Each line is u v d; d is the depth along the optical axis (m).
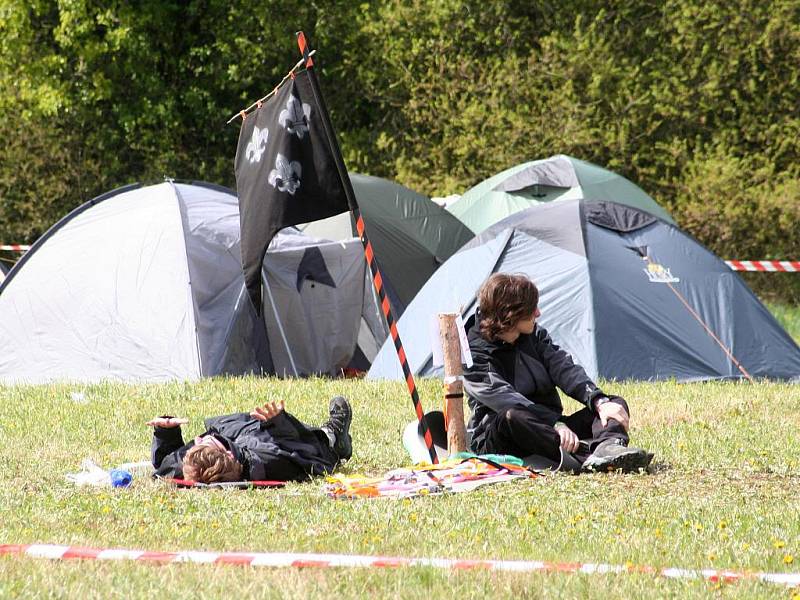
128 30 99.75
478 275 46.03
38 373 48.28
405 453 28.52
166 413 35.81
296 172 25.56
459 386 25.48
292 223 25.55
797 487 23.28
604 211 47.59
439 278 47.16
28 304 49.88
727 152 96.56
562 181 74.31
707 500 21.84
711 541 18.50
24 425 33.84
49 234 52.22
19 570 16.56
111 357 47.50
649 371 44.25
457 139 100.12
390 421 33.84
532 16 103.94
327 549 18.11
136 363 47.06
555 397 26.55
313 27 104.69
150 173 105.88
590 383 25.83
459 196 84.00
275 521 20.31
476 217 75.19
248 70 103.94
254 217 25.94
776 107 96.19
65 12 98.19
